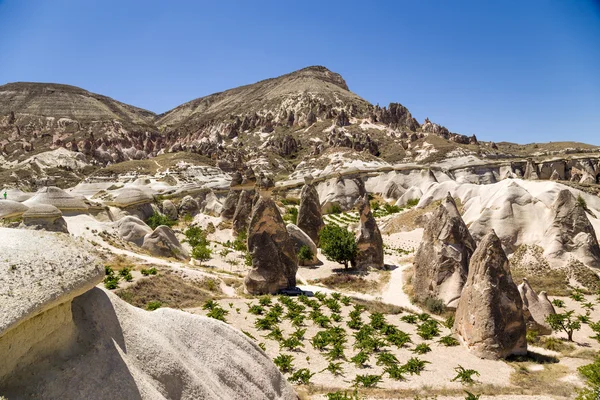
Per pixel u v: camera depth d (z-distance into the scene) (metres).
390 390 19.89
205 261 47.25
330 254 44.25
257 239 36.25
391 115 178.38
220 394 12.75
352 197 93.62
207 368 13.23
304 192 56.34
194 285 34.84
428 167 102.44
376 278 41.38
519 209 48.91
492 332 24.81
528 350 26.27
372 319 30.06
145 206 77.94
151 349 11.73
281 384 15.40
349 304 34.53
